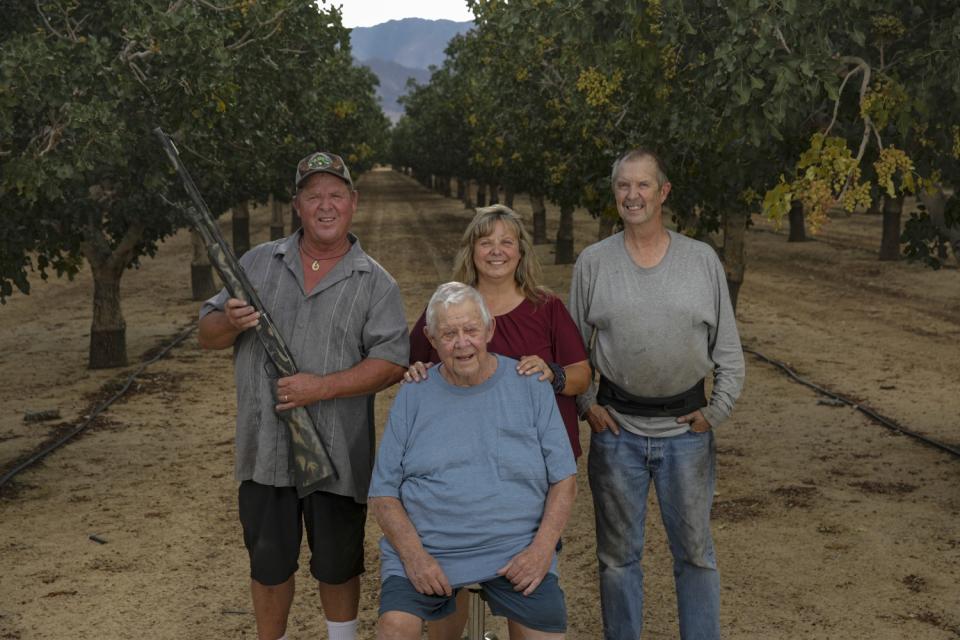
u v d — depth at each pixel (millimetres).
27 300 22359
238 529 7121
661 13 6117
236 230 27547
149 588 5953
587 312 4074
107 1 8891
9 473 8594
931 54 5984
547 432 3490
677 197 10867
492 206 3811
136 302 22125
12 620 5457
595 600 5645
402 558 3369
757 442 9398
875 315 17938
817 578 5898
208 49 8398
